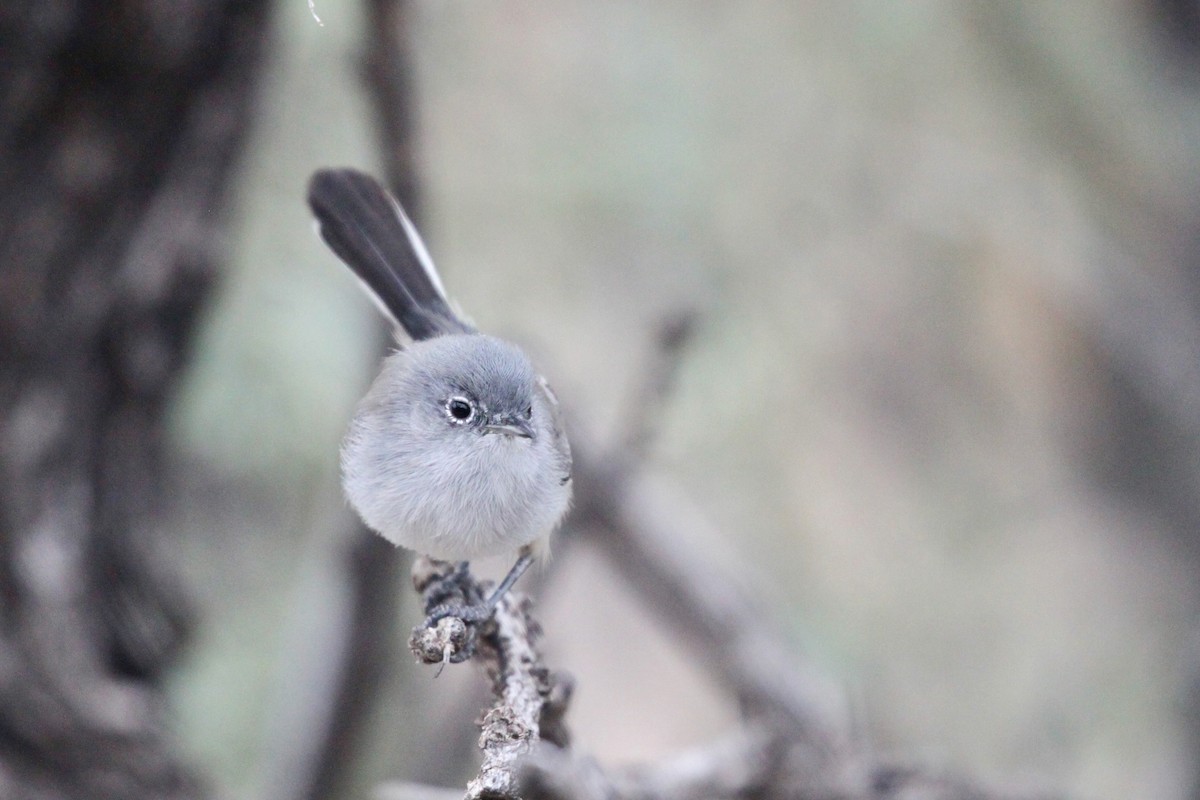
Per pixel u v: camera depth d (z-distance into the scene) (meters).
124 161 7.55
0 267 7.41
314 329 9.64
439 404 6.20
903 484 14.53
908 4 12.80
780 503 13.20
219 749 9.67
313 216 7.11
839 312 13.78
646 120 11.82
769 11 12.59
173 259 7.85
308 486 9.73
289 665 9.47
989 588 14.16
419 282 7.11
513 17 11.82
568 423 9.28
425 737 10.34
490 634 5.50
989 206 13.52
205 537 9.82
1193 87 13.35
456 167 11.51
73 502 7.84
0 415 7.55
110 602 8.05
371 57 7.26
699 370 12.09
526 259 11.73
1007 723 13.27
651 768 7.41
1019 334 16.08
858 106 12.95
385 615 8.46
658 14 12.20
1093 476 14.79
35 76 7.24
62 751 7.66
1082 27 13.30
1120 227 13.71
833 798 7.75
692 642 9.94
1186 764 11.94
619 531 9.58
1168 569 14.05
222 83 7.68
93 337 7.73
